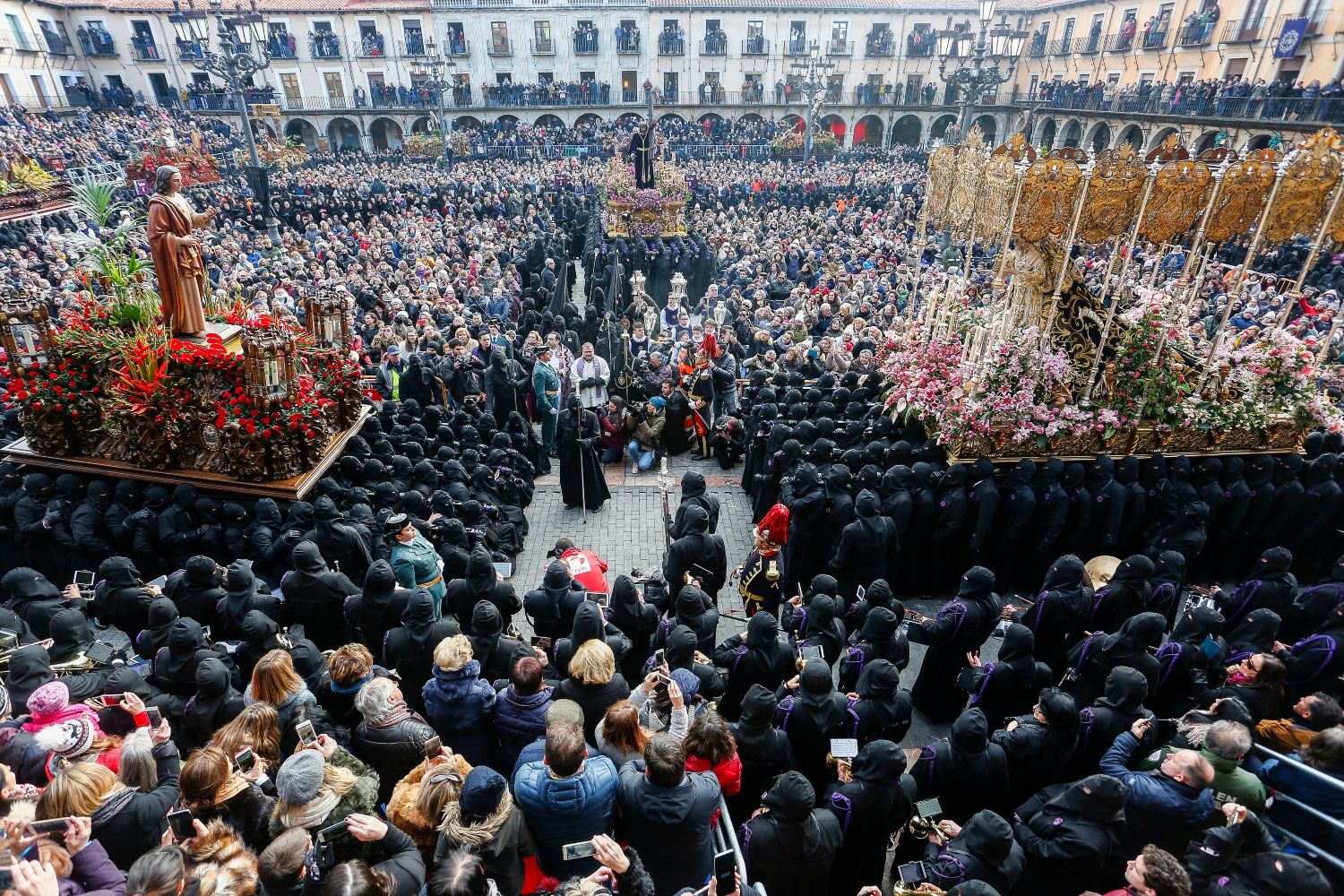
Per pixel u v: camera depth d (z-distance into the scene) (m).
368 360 13.33
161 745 4.79
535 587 9.64
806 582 9.11
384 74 53.91
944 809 5.15
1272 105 29.92
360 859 3.57
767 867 4.23
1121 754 5.19
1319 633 6.49
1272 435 9.62
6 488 8.82
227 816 4.05
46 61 46.97
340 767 4.13
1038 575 9.36
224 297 11.70
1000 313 10.60
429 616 5.99
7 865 3.12
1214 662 6.46
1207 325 14.41
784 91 55.50
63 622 5.71
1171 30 39.69
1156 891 3.44
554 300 19.83
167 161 28.72
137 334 9.44
